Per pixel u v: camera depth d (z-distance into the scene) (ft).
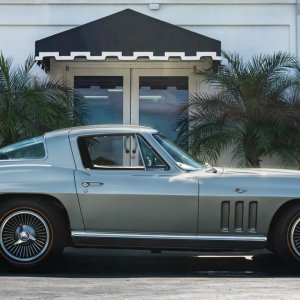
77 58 44.75
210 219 27.04
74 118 44.98
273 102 43.09
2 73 42.83
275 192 27.09
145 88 50.62
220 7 49.90
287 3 49.70
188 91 50.03
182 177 27.40
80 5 49.98
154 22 44.21
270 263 31.35
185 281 25.57
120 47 43.65
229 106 43.21
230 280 25.98
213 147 42.11
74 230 27.27
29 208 27.20
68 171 27.68
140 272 28.58
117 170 27.68
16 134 41.75
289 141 42.68
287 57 45.24
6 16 49.88
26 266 27.20
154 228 27.12
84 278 26.40
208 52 43.93
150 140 28.14
